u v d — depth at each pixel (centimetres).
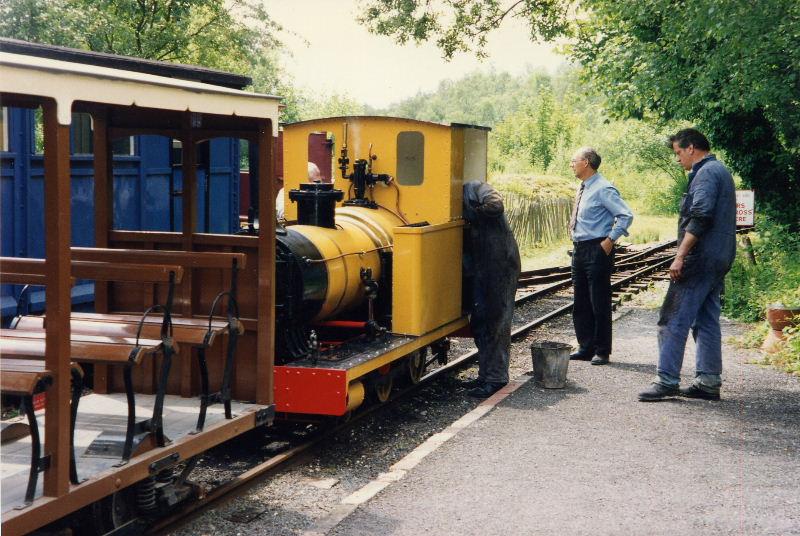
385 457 634
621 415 686
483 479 535
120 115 575
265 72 2941
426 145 768
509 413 693
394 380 834
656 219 4025
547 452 589
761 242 1502
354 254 686
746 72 1170
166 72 860
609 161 5128
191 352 543
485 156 881
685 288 716
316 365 600
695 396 739
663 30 1271
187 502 495
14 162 750
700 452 588
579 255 884
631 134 4353
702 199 690
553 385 773
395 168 782
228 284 541
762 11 1061
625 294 1405
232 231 1144
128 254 536
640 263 1916
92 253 544
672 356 728
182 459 435
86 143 863
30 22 1263
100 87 359
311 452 631
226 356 527
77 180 847
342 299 676
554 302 1414
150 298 555
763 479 534
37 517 343
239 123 538
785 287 1162
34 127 770
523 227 2467
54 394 352
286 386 593
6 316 739
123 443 414
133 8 1669
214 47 1933
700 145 711
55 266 347
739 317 1168
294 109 3225
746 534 448
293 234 624
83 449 418
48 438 354
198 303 550
